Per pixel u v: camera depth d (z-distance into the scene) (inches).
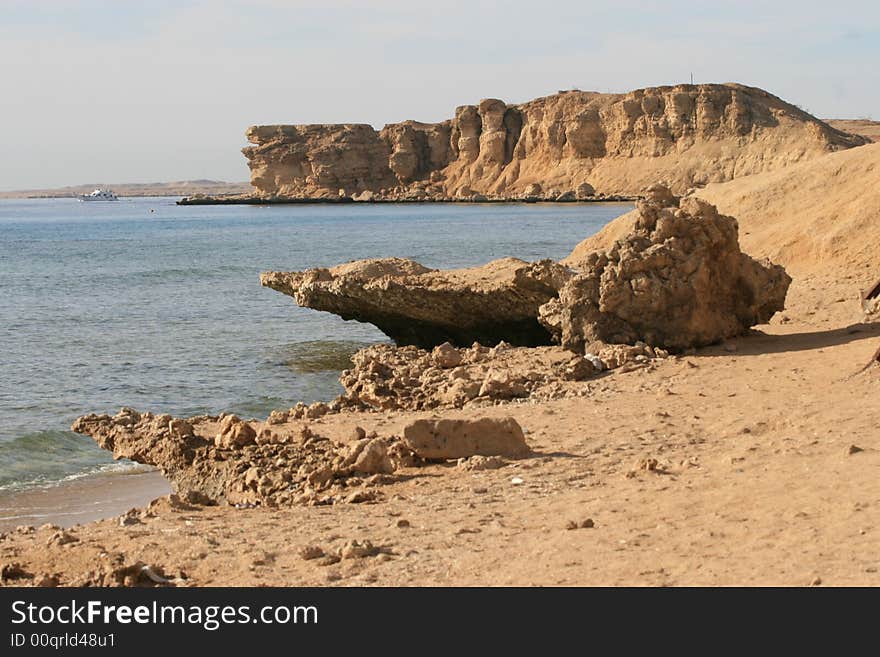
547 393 659.4
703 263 758.5
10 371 1018.7
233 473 504.7
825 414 507.2
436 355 810.8
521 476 450.6
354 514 412.2
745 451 444.5
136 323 1358.3
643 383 658.8
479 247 3024.1
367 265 987.9
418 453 490.3
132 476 620.4
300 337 1187.9
